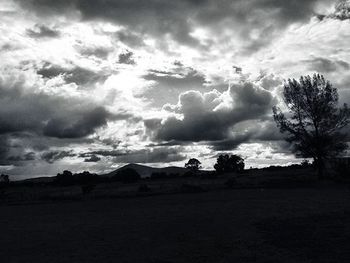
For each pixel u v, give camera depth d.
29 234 18.41
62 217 25.97
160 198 40.75
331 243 12.59
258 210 22.88
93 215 26.30
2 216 29.03
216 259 11.55
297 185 46.44
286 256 11.36
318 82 51.44
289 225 16.61
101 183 97.81
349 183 43.31
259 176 70.62
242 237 14.71
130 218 23.08
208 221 19.58
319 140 49.62
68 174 101.69
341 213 19.33
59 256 13.02
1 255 13.70
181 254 12.44
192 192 48.06
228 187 50.88
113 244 14.71
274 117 52.56
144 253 12.84
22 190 79.44
